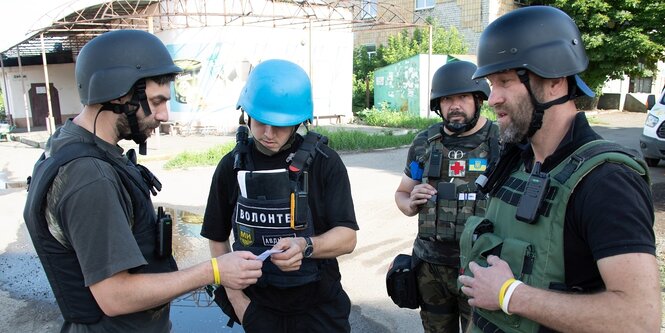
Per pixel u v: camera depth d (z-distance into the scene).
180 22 16.83
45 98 23.83
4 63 23.41
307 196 2.12
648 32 20.39
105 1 14.92
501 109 1.57
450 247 2.65
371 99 24.48
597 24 19.83
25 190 9.02
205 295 4.25
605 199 1.32
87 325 1.70
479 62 1.63
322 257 2.13
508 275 1.46
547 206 1.45
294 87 2.07
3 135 18.56
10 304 4.18
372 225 6.28
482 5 23.08
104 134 1.74
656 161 9.98
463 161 2.69
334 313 2.27
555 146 1.55
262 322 2.25
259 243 2.13
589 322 1.28
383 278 4.60
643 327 1.23
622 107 25.30
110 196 1.59
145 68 1.71
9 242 5.90
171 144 14.63
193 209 7.19
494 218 1.70
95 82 1.66
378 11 27.05
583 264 1.41
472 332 1.71
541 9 1.57
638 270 1.25
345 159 11.73
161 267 1.85
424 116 20.61
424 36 23.20
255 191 2.10
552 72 1.47
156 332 1.85
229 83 17.31
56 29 15.48
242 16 15.03
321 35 19.33
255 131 2.12
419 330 3.64
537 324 1.45
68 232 1.58
